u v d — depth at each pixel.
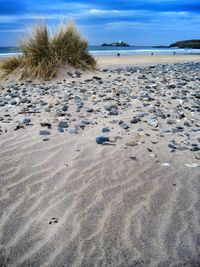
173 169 3.28
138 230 2.40
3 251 2.21
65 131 4.24
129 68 11.61
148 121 4.57
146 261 2.13
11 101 5.76
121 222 2.48
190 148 3.77
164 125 4.54
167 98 6.09
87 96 6.08
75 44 9.18
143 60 17.14
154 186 2.97
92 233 2.37
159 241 2.30
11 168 3.28
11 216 2.55
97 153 3.59
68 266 2.08
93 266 2.08
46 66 8.19
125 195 2.82
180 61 16.98
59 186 2.96
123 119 4.74
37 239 2.31
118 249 2.22
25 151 3.65
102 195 2.82
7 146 3.78
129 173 3.18
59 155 3.55
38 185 2.98
